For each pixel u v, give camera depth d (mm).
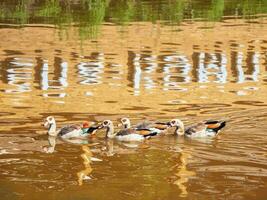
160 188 13984
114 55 27500
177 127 17688
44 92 21828
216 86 22875
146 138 17359
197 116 19219
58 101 20781
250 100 20984
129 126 17953
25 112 19562
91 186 14172
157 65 25828
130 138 17266
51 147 16672
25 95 21453
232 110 19828
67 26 34625
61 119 18906
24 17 37469
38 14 38594
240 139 17141
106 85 22844
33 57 27062
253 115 19297
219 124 17469
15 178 14617
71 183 14336
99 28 34094
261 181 14359
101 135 17844
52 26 34656
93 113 19531
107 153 16281
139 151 16422
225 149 16391
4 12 39125
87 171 15039
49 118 17656
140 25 35125
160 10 40812
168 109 19969
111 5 42844
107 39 31031
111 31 33250
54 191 13898
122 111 19734
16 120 18781
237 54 27969
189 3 44000
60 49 28719
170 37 31641
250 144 16734
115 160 15742
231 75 24438
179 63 26156
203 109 19953
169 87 22625
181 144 16891
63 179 14562
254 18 38000
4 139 17188
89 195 13680
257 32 33281
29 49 28703
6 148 16500
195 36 31953
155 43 30078
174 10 40781
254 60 26875
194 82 23328
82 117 19109
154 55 27547
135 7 42031
